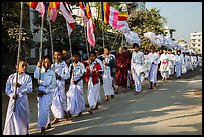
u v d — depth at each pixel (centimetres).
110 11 1260
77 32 1741
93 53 942
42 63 710
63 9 831
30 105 1031
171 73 1966
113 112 899
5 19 1233
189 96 1161
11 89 639
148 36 2456
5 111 943
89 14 1012
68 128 730
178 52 2086
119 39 2333
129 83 1446
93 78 917
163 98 1123
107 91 1120
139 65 1278
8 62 1347
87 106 1010
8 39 1219
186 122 750
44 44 1639
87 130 704
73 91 840
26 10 1448
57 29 1622
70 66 848
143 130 686
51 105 773
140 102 1053
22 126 641
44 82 698
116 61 1325
